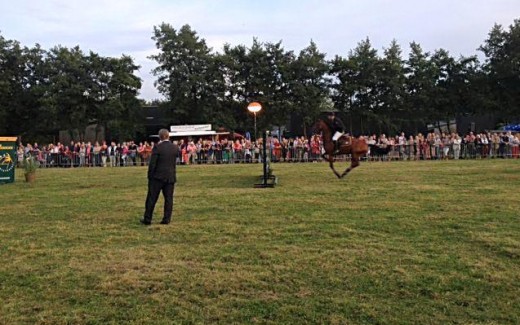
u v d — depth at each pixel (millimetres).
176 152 9070
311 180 16188
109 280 5652
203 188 14391
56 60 45188
